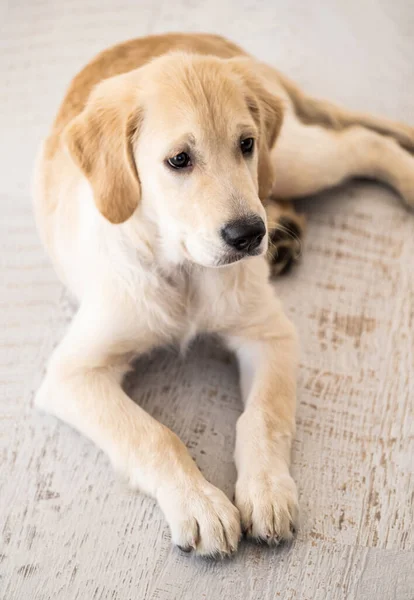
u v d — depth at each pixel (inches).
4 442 36.1
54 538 33.5
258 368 35.9
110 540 33.3
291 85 43.8
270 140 36.4
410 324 38.9
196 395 37.1
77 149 34.2
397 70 49.3
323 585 32.0
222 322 36.7
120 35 51.9
